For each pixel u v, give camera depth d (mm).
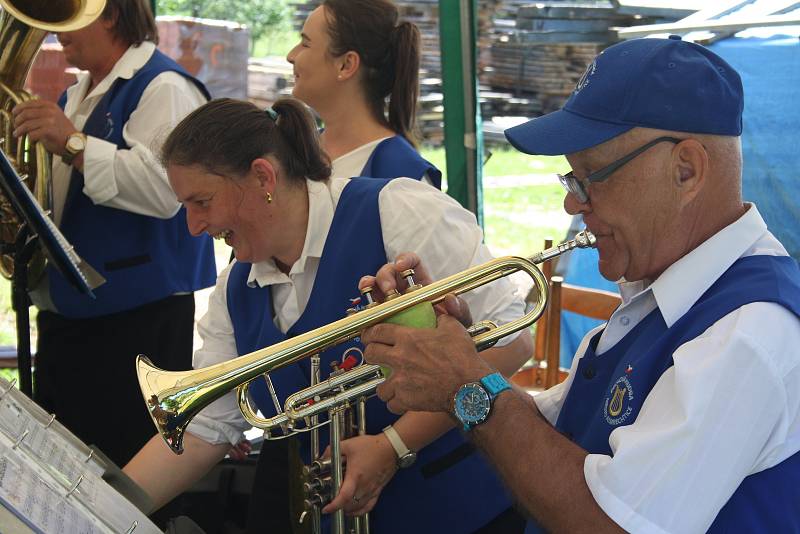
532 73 8883
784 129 3438
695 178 1241
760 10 3938
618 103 1251
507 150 10117
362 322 1442
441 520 1807
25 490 1130
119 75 2730
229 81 7531
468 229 1824
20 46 2502
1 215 2543
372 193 1812
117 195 2635
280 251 1792
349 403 1596
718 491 1125
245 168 1698
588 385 1404
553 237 7270
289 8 11734
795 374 1142
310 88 2531
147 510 1546
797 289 1201
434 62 8570
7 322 5340
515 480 1248
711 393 1124
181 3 11375
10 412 1406
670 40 1273
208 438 1900
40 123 2539
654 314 1327
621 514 1145
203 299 5551
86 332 2781
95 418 2828
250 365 1472
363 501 1684
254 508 1974
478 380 1307
